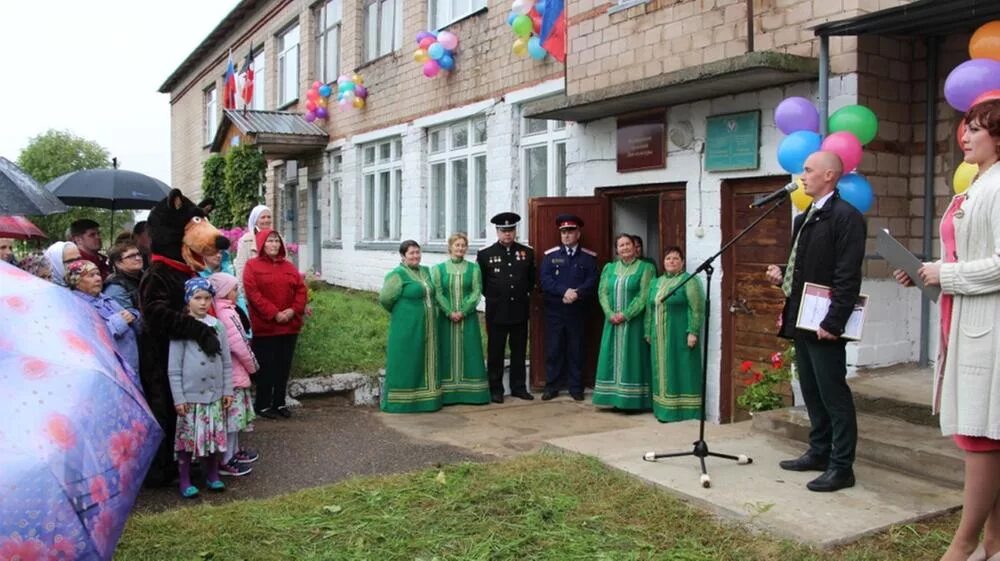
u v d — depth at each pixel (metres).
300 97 19.22
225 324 5.65
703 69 6.50
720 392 7.43
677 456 5.38
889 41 6.39
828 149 5.61
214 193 19.34
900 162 6.53
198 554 4.16
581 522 4.48
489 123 11.75
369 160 16.11
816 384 4.93
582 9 9.02
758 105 6.99
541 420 7.48
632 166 8.30
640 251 8.03
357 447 6.47
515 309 8.27
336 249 17.31
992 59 5.13
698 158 7.57
